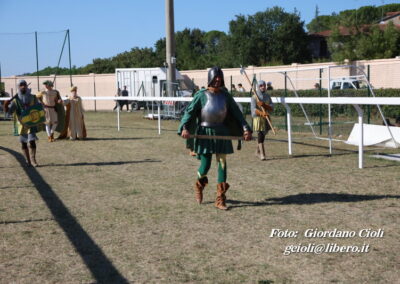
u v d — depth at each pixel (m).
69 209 5.79
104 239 4.67
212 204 5.91
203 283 3.64
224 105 5.77
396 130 10.18
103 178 7.68
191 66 53.34
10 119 23.08
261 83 9.22
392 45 30.70
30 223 5.24
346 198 6.04
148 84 31.70
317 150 10.52
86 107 36.53
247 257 4.14
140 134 14.71
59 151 10.95
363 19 34.41
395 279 3.64
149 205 5.92
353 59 31.45
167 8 22.28
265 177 7.50
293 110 20.86
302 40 49.81
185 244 4.49
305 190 6.53
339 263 3.98
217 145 5.64
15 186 7.16
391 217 5.19
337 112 18.06
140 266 3.99
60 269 3.96
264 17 49.66
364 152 10.02
